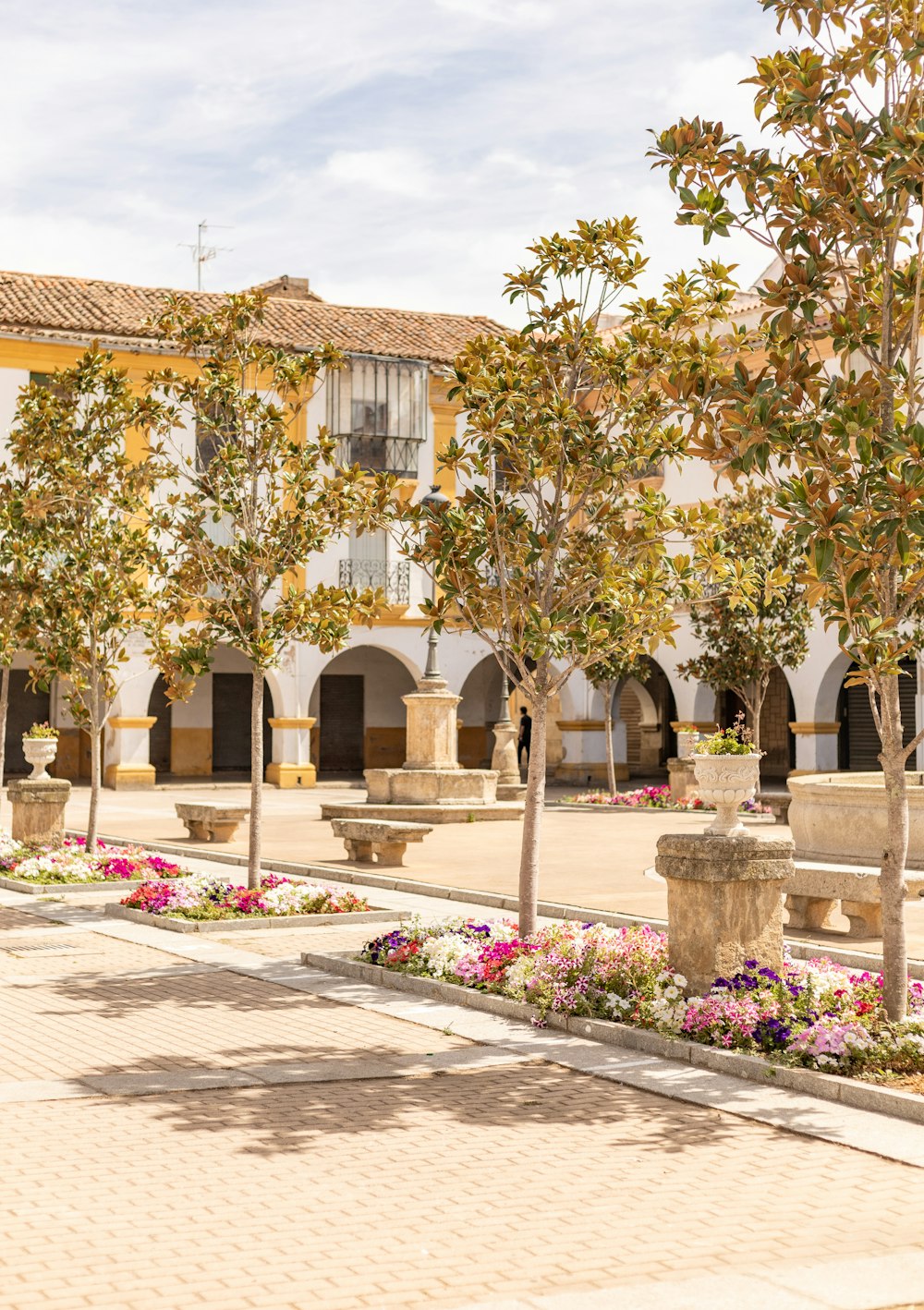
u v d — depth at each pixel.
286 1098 7.71
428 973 10.81
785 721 41.56
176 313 15.23
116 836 23.94
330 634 14.86
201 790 37.62
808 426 8.25
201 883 15.01
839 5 8.74
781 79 8.80
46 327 35.19
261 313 15.23
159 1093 7.77
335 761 43.94
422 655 40.41
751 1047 8.45
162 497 32.88
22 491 18.58
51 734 19.36
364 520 11.34
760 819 25.78
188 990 10.69
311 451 15.01
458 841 22.67
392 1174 6.42
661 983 9.31
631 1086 8.06
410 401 39.81
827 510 7.72
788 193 8.64
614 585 11.09
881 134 8.55
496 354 11.20
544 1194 6.18
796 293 8.70
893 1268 5.35
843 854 16.22
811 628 34.56
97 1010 9.94
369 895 16.58
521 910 11.30
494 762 32.06
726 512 28.14
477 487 11.26
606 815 27.83
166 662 15.06
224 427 15.34
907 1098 7.44
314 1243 5.54
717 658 29.58
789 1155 6.80
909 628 24.41
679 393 8.55
